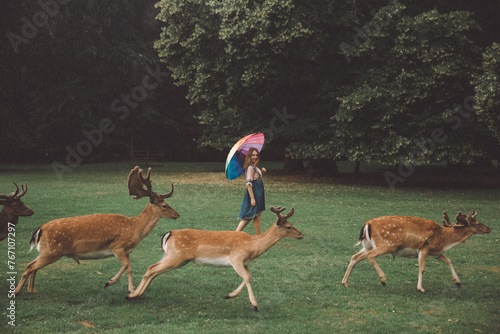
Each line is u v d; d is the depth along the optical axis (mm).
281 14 21531
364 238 6918
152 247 9242
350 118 21688
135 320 5320
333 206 15500
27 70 35312
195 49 24266
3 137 31875
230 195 18344
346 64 24234
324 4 22156
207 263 5918
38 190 18641
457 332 5152
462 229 6730
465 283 7109
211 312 5676
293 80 23859
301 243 9891
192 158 49938
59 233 5945
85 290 6414
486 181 27109
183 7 24328
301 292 6551
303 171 32031
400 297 6371
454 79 21656
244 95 25562
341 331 5137
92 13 36750
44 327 5035
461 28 21109
